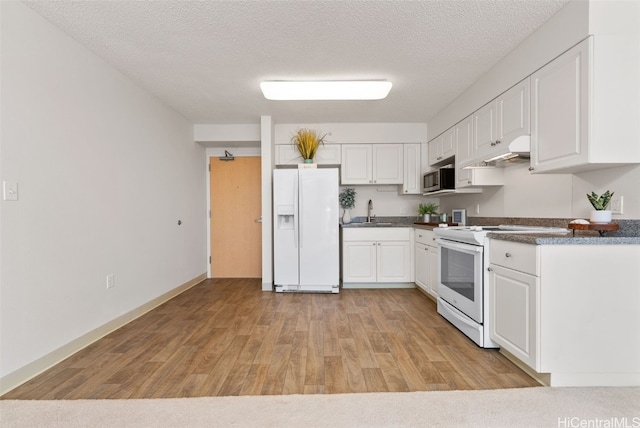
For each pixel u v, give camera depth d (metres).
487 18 2.22
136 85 3.30
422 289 4.11
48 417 1.65
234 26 2.32
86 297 2.57
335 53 2.71
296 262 4.22
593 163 1.91
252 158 5.24
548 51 2.22
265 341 2.62
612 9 1.87
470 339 2.64
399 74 3.11
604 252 1.88
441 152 4.18
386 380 2.01
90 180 2.63
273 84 3.21
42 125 2.18
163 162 3.86
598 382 1.94
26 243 2.06
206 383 1.98
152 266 3.58
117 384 1.97
